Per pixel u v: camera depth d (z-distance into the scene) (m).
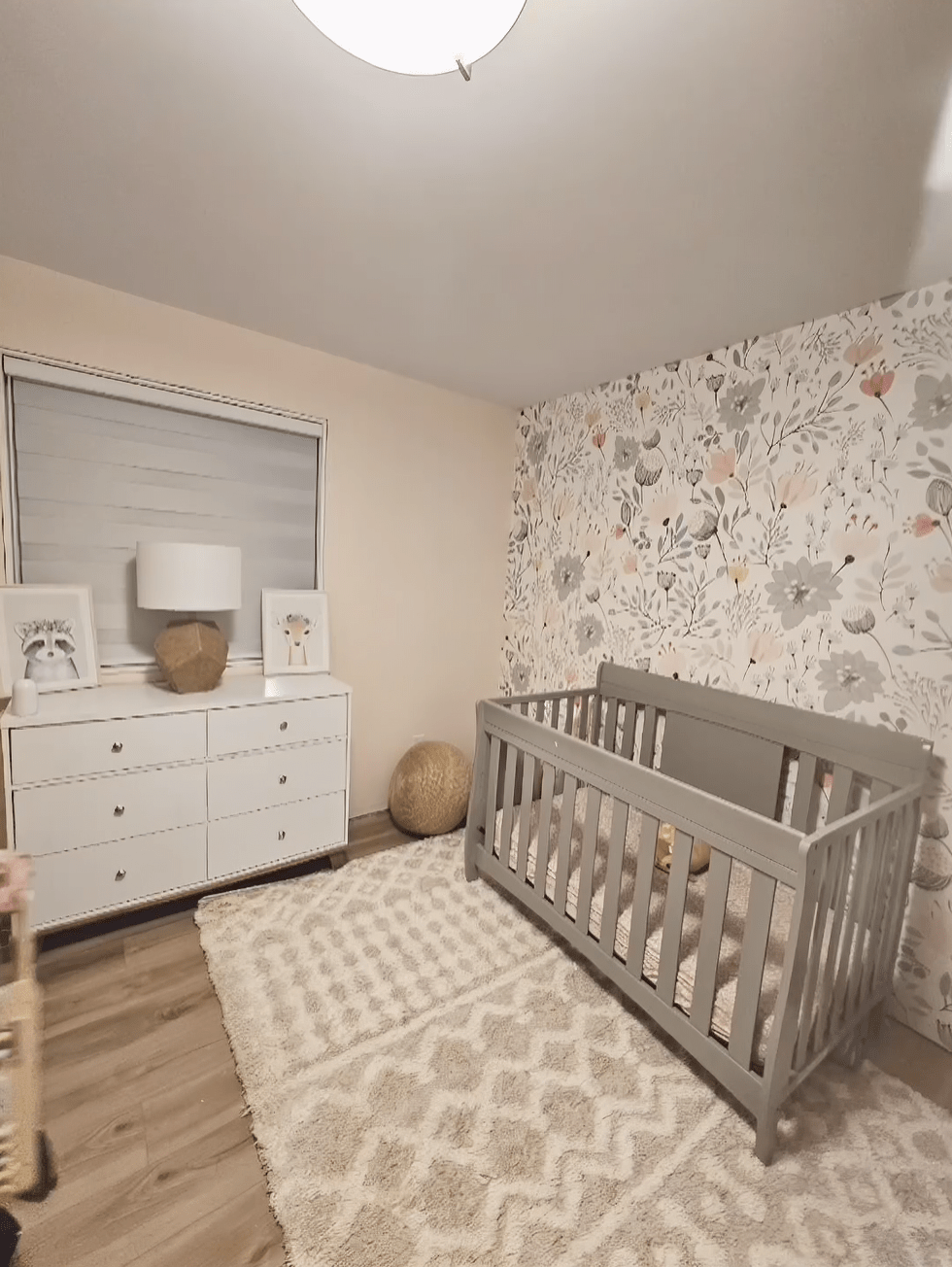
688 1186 1.24
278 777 2.22
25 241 1.71
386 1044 1.56
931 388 1.67
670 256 1.60
